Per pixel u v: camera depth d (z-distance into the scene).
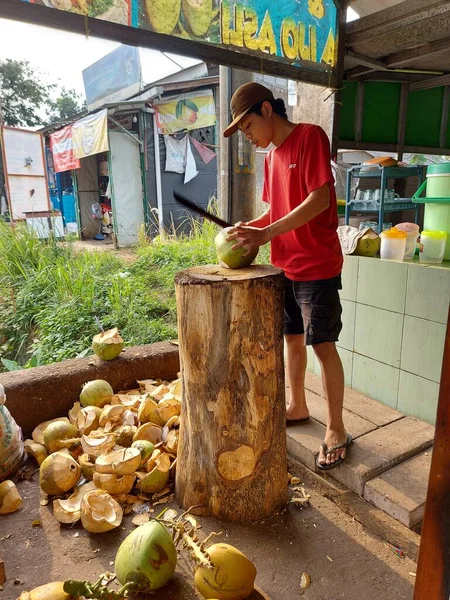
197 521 2.14
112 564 1.90
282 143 2.28
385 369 2.91
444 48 3.30
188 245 7.25
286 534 2.08
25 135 10.21
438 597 1.14
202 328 1.97
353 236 3.09
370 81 4.11
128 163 10.23
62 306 4.99
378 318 2.90
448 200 2.74
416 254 3.12
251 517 2.15
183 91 9.93
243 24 2.97
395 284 2.76
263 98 2.19
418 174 3.54
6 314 5.50
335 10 3.37
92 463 2.37
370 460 2.33
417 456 2.44
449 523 1.10
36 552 1.96
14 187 10.05
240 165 4.86
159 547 1.68
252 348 2.00
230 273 2.08
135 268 6.55
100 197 13.41
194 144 10.78
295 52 3.23
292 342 2.62
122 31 2.54
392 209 3.49
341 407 2.39
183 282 1.96
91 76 13.98
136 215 10.46
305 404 2.73
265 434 2.09
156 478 2.28
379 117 4.23
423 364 2.68
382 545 2.03
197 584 1.68
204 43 2.84
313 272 2.29
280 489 2.21
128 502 2.26
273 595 1.76
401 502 2.08
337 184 4.48
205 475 2.13
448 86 4.42
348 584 1.81
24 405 2.77
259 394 2.04
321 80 3.41
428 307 2.60
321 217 2.26
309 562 1.92
